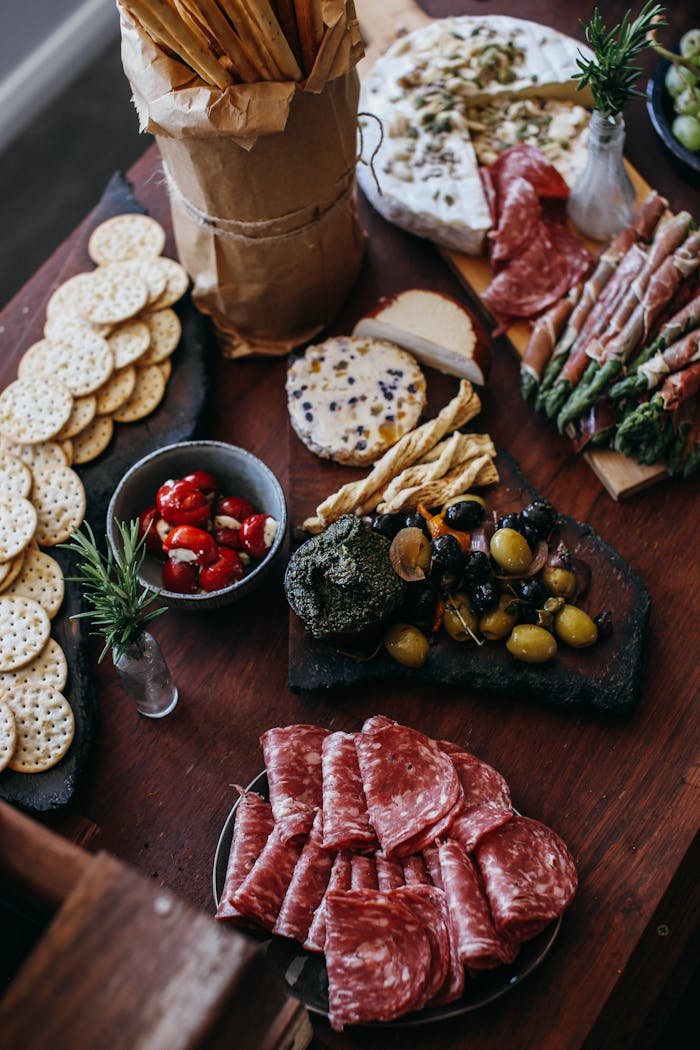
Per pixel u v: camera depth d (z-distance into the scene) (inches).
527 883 47.0
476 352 61.4
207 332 66.0
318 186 56.8
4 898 41.0
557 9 77.1
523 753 54.1
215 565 55.1
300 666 55.2
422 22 76.7
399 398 60.9
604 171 63.8
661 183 70.4
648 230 64.2
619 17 76.2
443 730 54.9
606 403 59.7
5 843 31.8
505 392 64.6
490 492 59.3
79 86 111.4
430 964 44.5
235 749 55.4
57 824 53.7
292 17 49.4
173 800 54.4
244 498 60.2
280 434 64.6
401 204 66.1
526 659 53.5
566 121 69.6
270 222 57.4
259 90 49.9
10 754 53.3
